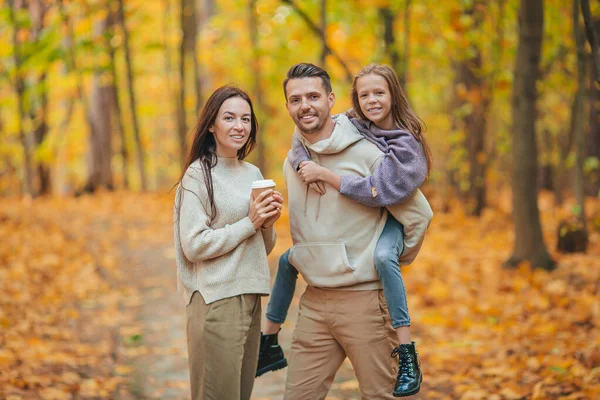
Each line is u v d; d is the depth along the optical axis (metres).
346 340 3.56
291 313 7.61
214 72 25.56
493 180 18.70
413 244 3.59
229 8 23.08
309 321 3.66
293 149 3.62
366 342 3.53
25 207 15.26
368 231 3.54
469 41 13.76
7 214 13.16
